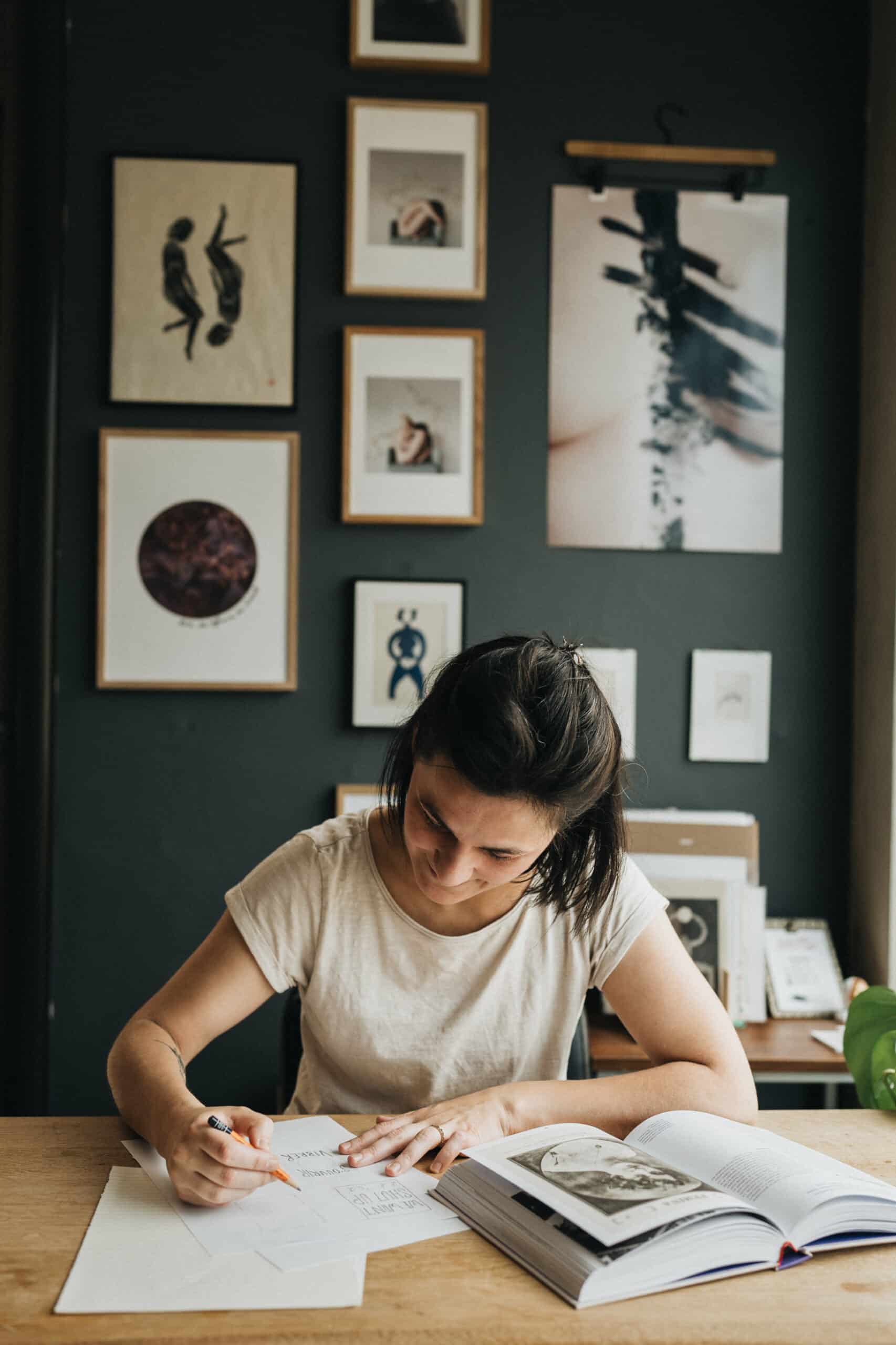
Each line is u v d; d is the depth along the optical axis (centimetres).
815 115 266
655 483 265
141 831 255
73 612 254
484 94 264
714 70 267
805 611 266
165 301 255
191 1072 250
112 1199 106
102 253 255
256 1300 88
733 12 266
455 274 260
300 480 260
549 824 114
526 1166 104
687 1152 111
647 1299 91
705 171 266
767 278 267
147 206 255
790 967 248
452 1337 85
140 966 254
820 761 266
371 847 141
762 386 267
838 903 267
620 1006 139
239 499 256
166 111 258
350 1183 110
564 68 265
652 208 265
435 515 258
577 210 264
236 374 257
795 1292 92
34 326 248
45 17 249
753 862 244
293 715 259
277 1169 106
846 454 266
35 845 247
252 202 258
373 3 259
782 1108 262
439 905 137
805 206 266
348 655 260
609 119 266
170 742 256
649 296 265
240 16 260
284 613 257
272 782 258
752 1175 105
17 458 249
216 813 257
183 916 255
